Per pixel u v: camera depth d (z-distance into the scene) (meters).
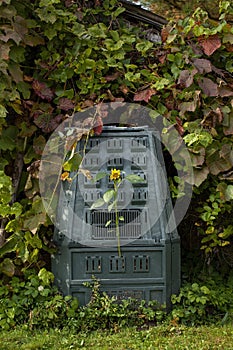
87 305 3.42
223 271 4.23
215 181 3.85
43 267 3.73
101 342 3.22
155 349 3.12
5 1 3.47
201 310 3.49
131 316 3.42
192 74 3.75
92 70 3.86
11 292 3.53
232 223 4.05
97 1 4.11
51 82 3.86
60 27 3.75
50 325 3.39
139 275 3.44
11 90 3.54
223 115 3.78
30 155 3.78
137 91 3.91
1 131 3.64
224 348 3.14
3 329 3.36
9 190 3.40
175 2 6.81
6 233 3.69
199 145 3.71
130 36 4.01
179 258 3.57
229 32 3.88
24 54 3.80
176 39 3.91
